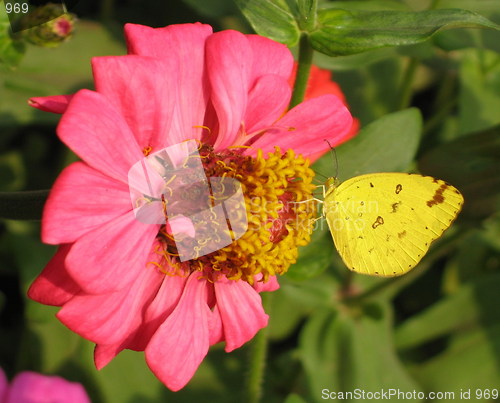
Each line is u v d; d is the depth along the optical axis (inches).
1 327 14.0
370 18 11.5
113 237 10.0
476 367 14.7
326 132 11.1
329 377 14.2
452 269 15.3
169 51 10.5
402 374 14.3
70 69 13.5
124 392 13.7
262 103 10.9
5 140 14.5
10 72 12.8
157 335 10.4
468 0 14.6
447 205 11.2
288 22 11.6
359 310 14.4
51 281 10.2
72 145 9.8
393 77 15.7
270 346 14.6
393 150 12.1
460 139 13.1
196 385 14.0
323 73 13.3
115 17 15.0
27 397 10.4
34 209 10.6
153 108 10.2
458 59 15.4
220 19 14.9
